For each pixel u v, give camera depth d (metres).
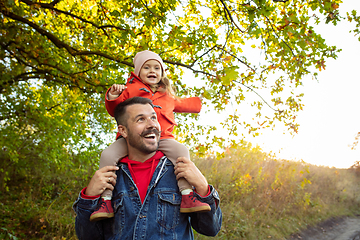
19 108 6.30
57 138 6.98
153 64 2.21
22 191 6.95
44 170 7.78
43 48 5.62
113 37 4.98
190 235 1.55
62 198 7.05
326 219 10.41
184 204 1.48
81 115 7.48
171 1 3.91
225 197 8.20
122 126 1.60
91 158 7.41
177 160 1.56
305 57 4.18
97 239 1.54
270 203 9.12
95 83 5.39
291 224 8.48
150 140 1.55
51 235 5.42
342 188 14.12
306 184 12.45
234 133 5.68
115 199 1.50
